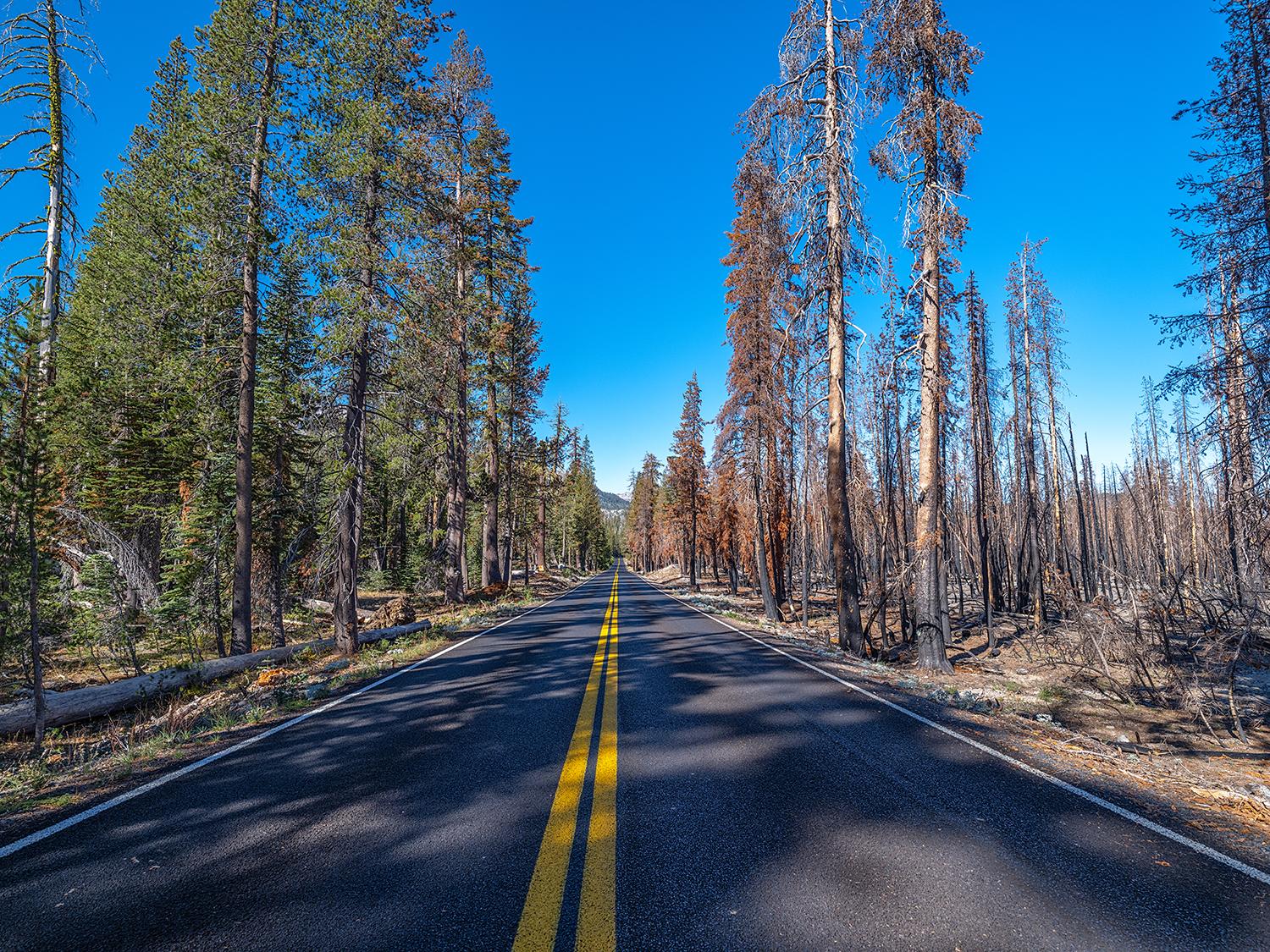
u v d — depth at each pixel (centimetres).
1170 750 810
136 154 1905
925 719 641
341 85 1308
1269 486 873
